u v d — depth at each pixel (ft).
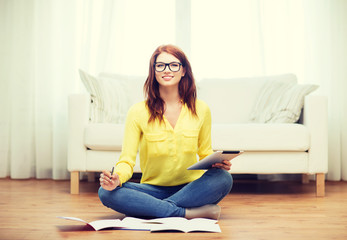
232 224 5.70
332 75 11.86
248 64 12.21
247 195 8.82
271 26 12.07
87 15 12.04
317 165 8.65
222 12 12.34
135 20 12.37
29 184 10.53
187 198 5.58
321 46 11.96
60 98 11.89
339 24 11.91
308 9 12.05
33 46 12.03
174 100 5.88
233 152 5.24
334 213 6.63
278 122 9.79
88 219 6.08
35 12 12.09
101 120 9.86
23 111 11.85
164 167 5.72
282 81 10.90
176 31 12.48
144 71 12.31
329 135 11.81
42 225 5.59
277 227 5.51
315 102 8.75
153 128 5.69
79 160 8.86
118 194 5.47
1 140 12.02
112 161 8.85
